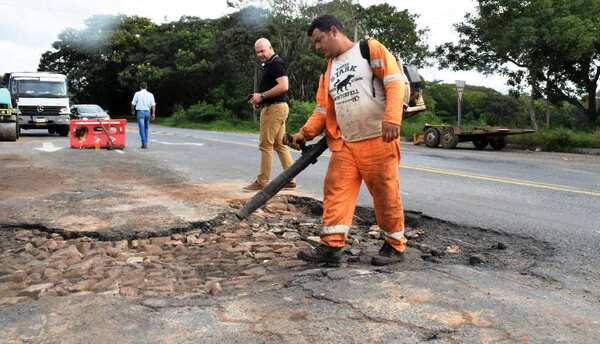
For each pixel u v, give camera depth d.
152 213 5.79
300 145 4.16
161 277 3.93
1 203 6.36
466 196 7.58
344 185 3.99
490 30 22.80
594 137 19.28
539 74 23.58
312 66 37.19
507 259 4.41
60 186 7.65
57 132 23.92
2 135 17.22
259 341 2.68
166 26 54.22
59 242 4.89
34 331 2.85
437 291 3.34
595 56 23.11
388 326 2.83
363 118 3.83
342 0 36.00
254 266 4.20
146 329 2.84
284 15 37.75
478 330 2.79
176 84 51.38
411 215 6.04
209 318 2.97
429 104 36.31
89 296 3.37
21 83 21.50
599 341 2.69
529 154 16.88
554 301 3.26
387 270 3.83
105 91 60.47
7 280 3.94
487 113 33.75
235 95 47.97
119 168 9.84
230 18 43.69
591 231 5.44
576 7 21.19
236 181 8.36
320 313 3.01
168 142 17.56
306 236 5.23
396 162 3.95
